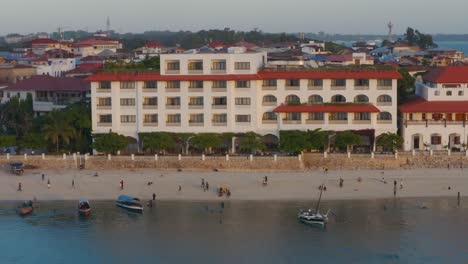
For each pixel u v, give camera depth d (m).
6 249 107.94
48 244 109.88
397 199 129.62
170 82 156.38
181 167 148.75
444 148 154.50
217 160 147.75
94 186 139.25
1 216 124.00
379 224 116.19
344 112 153.75
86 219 121.75
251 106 155.62
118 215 123.75
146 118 157.62
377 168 146.62
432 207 124.81
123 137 153.25
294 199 130.00
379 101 154.88
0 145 157.50
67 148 159.00
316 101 156.12
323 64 193.12
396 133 153.88
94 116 157.88
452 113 155.25
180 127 156.88
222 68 156.12
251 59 155.62
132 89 157.00
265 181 137.88
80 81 190.75
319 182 138.88
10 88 188.50
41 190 137.75
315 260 101.06
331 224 116.56
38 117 169.88
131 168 149.62
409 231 112.50
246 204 127.94
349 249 105.12
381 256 102.31
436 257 101.56
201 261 101.38
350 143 149.25
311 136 149.38
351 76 154.50
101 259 103.19
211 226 116.75
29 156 151.50
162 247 107.56
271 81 156.12
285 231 113.69
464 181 138.38
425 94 161.88
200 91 155.75
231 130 156.25
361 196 131.25
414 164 146.75
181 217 121.62
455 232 111.69
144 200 131.62
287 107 154.62
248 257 102.50
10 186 140.00
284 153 152.62
